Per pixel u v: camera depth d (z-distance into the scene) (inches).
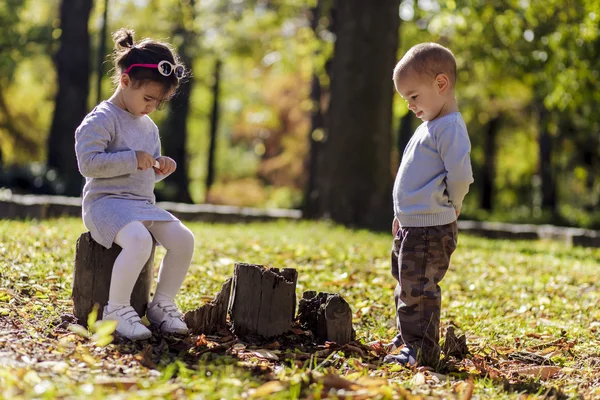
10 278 213.9
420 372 161.5
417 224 169.6
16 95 1203.9
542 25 629.6
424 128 172.6
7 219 403.9
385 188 581.0
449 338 181.8
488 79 919.0
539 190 1250.0
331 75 594.6
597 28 593.3
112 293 164.6
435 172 168.6
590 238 563.2
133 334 160.4
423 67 167.5
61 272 233.0
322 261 321.1
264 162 1481.3
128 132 172.1
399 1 587.2
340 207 572.7
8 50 904.3
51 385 122.3
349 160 574.2
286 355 164.9
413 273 169.8
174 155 1105.4
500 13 629.0
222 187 1412.4
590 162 1128.8
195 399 121.3
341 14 584.1
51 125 810.8
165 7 997.2
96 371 137.9
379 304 242.2
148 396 119.4
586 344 209.0
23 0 915.4
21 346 150.0
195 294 229.0
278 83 1306.6
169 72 169.0
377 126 576.1
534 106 1081.4
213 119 1322.6
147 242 163.9
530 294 293.9
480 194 1574.8
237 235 389.4
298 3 904.9
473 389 151.5
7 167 801.6
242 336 178.4
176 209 538.0
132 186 169.9
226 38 968.3
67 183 783.7
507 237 608.1
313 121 903.7
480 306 258.2
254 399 126.0
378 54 574.6
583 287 317.1
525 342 209.2
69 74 806.5
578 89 633.0
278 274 184.5
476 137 1382.9
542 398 149.0
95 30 1029.8
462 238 516.7
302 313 190.2
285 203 1285.7
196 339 168.7
